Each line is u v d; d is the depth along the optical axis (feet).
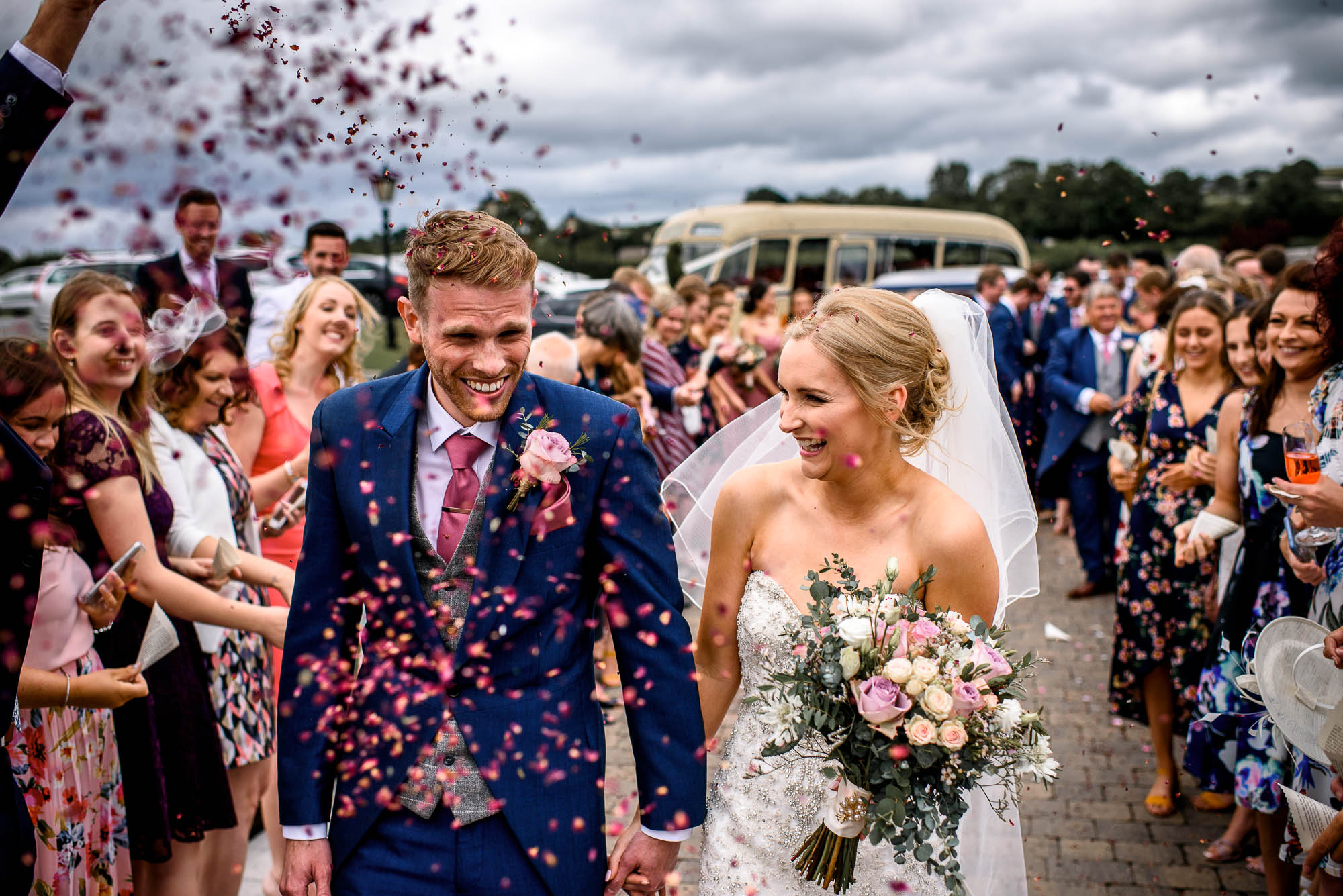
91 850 8.43
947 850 6.54
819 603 6.88
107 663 8.82
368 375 15.87
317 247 17.88
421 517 6.73
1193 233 37.63
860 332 7.08
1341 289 9.20
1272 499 10.62
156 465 9.52
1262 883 11.59
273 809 11.11
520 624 6.66
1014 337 28.04
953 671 6.53
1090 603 22.21
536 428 6.79
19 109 5.72
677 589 7.20
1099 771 14.35
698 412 22.35
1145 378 15.88
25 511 6.49
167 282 15.97
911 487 7.55
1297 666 8.61
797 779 7.32
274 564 9.95
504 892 6.40
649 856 6.91
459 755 6.53
